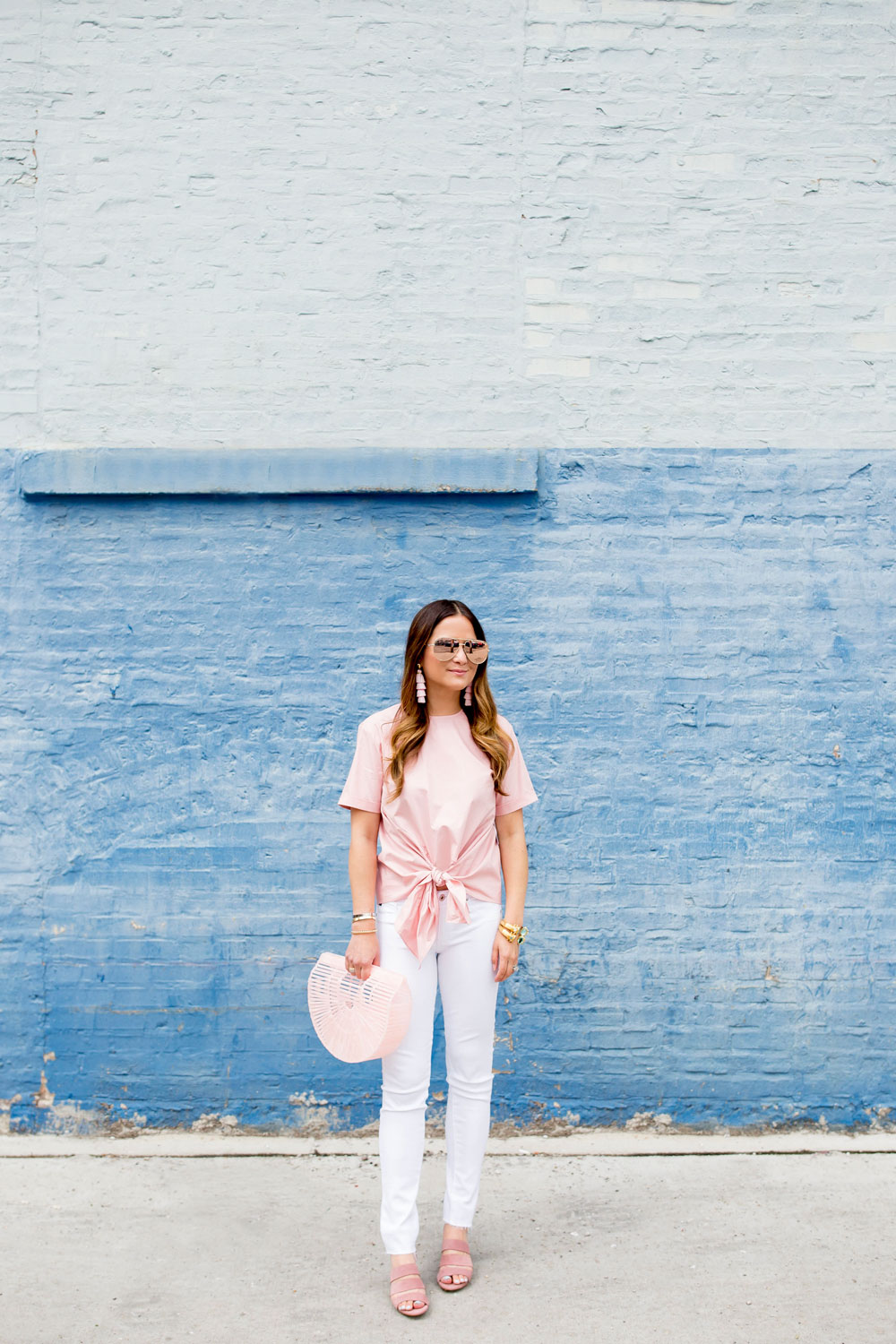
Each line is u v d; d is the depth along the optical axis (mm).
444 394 3711
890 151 3730
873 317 3742
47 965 3684
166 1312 2697
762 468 3736
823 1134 3689
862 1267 2896
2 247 3688
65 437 3699
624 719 3719
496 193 3701
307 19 3678
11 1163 3492
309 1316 2680
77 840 3689
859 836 3730
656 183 3719
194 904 3689
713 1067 3711
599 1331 2617
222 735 3705
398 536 3705
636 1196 3287
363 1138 3662
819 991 3717
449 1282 2768
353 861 2801
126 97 3682
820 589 3736
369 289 3701
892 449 3736
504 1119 3693
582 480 3721
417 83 3689
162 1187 3338
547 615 3717
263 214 3689
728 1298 2750
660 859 3709
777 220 3730
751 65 3715
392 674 3711
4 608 3695
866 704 3732
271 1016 3689
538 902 3701
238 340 3701
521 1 3688
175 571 3713
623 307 3723
